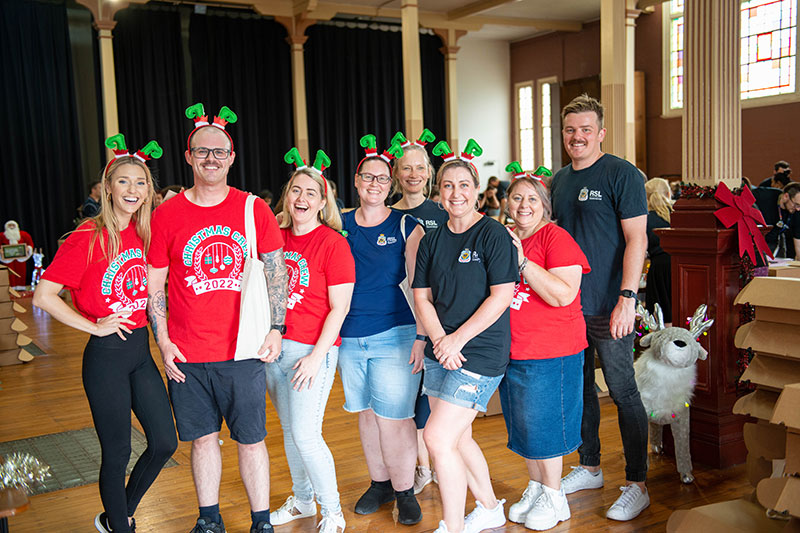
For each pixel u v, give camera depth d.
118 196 2.38
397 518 2.93
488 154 16.75
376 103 14.32
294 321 2.70
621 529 2.80
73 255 2.34
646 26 13.68
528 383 2.71
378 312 2.83
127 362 2.44
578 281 2.69
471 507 3.03
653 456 3.59
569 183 3.08
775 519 1.92
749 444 2.19
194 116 2.53
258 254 2.59
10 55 11.06
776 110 11.66
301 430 2.68
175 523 2.99
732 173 3.54
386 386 2.83
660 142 13.66
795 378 2.07
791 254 6.42
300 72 12.77
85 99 11.84
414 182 3.12
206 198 2.54
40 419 4.56
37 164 11.34
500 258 2.45
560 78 15.59
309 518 3.00
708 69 3.50
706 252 3.39
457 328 2.54
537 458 2.76
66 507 3.17
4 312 6.04
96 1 10.44
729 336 3.40
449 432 2.51
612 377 2.97
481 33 15.88
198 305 2.50
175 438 2.55
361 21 14.06
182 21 12.30
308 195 2.69
